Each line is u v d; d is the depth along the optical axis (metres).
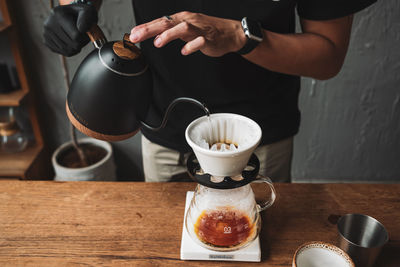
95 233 0.73
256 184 0.85
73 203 0.80
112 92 0.60
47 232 0.73
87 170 1.50
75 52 0.68
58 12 0.63
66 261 0.67
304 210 0.78
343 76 1.63
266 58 0.80
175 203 0.80
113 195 0.82
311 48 0.82
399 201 0.80
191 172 0.61
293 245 0.70
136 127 0.68
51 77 1.67
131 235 0.72
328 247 0.60
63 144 1.75
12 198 0.81
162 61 0.92
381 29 1.52
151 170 1.13
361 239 0.68
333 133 1.79
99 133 0.64
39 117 1.75
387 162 1.86
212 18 0.69
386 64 1.60
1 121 1.63
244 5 0.84
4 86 1.56
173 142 1.02
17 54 1.51
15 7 1.49
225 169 0.57
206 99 0.96
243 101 0.97
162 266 0.66
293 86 1.03
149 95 0.66
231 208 0.65
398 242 0.71
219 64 0.90
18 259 0.67
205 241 0.67
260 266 0.67
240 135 0.61
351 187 0.84
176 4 0.88
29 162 1.63
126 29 1.55
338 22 0.83
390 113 1.72
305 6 0.83
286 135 1.03
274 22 0.87
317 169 1.91
